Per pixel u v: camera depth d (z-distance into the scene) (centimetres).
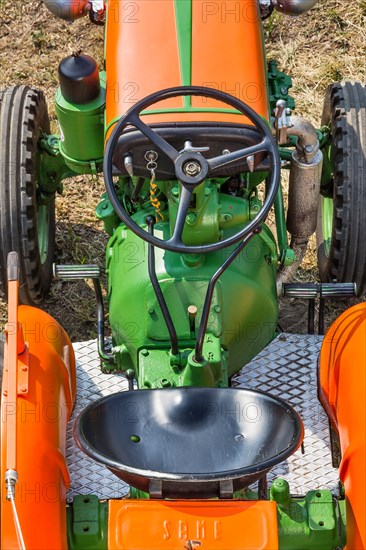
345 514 310
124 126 315
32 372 321
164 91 318
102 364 379
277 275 395
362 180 411
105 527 307
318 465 353
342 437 317
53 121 556
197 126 330
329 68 575
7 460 279
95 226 514
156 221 359
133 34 366
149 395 312
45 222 467
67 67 371
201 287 341
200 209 333
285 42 592
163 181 344
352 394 315
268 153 318
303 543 307
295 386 377
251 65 359
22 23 602
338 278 436
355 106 423
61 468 310
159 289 326
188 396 312
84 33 596
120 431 304
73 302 485
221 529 288
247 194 375
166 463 296
